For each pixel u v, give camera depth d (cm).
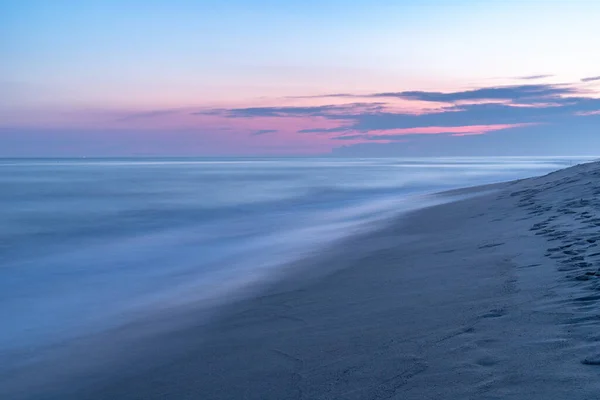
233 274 1163
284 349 578
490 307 574
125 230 2075
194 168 11931
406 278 842
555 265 716
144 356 663
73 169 11462
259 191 3919
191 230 2031
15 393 593
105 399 538
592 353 388
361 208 2517
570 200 1418
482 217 1493
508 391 359
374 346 525
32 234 1989
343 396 421
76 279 1238
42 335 815
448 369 422
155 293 1058
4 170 10619
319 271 1058
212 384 513
